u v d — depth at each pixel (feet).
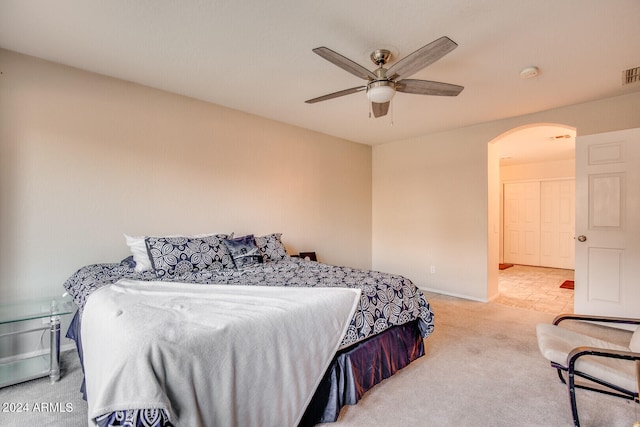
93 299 5.89
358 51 7.59
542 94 10.23
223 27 6.72
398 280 8.14
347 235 16.56
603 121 10.64
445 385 6.97
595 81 9.26
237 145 12.01
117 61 8.22
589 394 6.56
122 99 9.33
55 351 6.93
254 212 12.58
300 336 5.47
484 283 13.58
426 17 6.32
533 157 20.98
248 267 9.52
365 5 5.98
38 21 6.52
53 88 8.24
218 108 11.44
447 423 5.70
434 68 8.46
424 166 15.61
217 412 4.26
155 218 9.99
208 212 11.22
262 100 10.95
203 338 4.33
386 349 7.28
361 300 6.84
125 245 9.38
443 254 14.92
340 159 16.19
